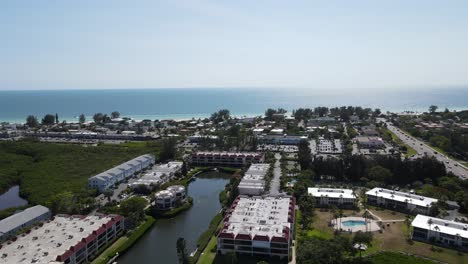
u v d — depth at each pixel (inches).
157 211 6909.5
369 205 7096.5
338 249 4768.7
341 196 7076.8
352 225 6122.1
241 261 5019.7
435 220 5812.0
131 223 6171.3
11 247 4817.9
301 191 7445.9
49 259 4490.7
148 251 5452.8
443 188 7347.4
